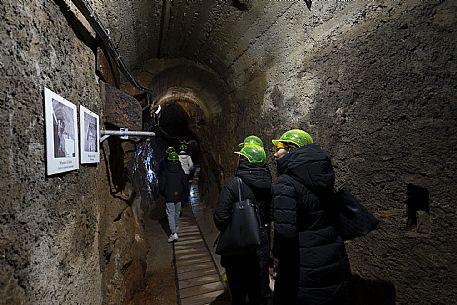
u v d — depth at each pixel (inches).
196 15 101.5
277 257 55.3
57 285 35.1
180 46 133.2
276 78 97.3
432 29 42.9
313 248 50.2
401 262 50.1
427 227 46.4
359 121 58.6
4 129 24.2
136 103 76.2
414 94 46.2
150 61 140.4
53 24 36.9
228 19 98.7
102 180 64.1
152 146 310.0
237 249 65.5
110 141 74.7
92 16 44.5
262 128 112.3
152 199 217.2
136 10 82.4
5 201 24.1
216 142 202.4
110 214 70.3
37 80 31.0
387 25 51.0
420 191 47.4
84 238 47.1
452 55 40.4
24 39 28.5
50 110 33.4
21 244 26.6
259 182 68.4
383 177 52.9
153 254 133.5
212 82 162.7
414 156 46.7
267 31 91.3
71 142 40.6
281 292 53.8
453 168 41.0
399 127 49.2
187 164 201.5
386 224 52.7
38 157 30.5
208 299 93.0
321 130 72.3
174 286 104.0
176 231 160.6
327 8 66.1
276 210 50.2
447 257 42.4
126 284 82.0
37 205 30.2
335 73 65.8
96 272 53.9
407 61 47.2
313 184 49.7
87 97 52.0
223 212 67.6
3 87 24.3
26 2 29.4
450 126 41.1
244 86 129.1
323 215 51.5
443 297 43.4
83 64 50.2
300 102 82.4
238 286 72.3
